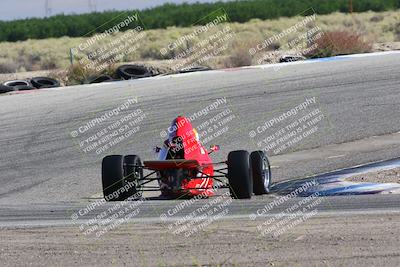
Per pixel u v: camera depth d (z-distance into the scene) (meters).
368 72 94.94
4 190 52.22
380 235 26.42
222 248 26.08
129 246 27.19
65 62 160.50
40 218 35.16
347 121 72.06
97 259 25.27
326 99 80.81
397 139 64.38
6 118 77.62
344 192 40.28
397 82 87.44
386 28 183.38
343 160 56.78
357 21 197.88
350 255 23.97
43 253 26.52
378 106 76.88
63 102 85.31
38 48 183.00
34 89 102.88
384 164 51.44
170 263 24.23
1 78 129.50
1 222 34.28
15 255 26.28
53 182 53.91
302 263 23.39
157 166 38.59
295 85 88.69
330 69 98.94
